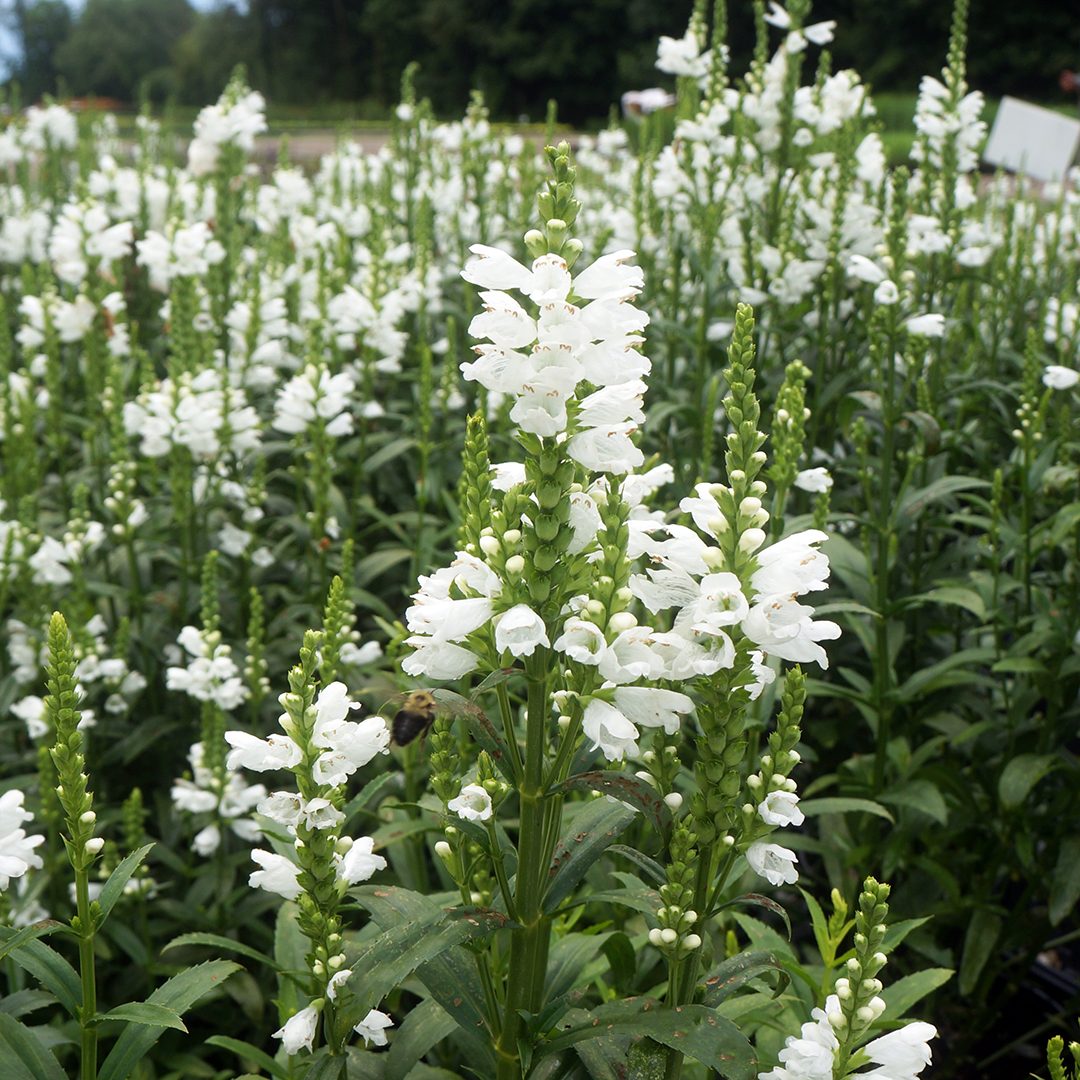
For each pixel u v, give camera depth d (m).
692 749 0.78
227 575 1.10
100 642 0.94
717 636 0.42
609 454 0.42
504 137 1.79
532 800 0.45
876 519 0.95
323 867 0.48
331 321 1.25
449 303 1.59
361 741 0.47
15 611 1.05
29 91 13.41
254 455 1.16
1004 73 7.29
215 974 0.49
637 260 1.41
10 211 1.96
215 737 0.81
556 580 0.43
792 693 0.45
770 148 1.33
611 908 0.68
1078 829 0.88
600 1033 0.44
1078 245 1.56
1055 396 1.15
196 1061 0.76
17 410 1.20
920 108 1.16
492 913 0.45
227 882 0.83
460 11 8.89
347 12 11.26
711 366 1.22
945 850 0.94
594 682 0.44
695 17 1.37
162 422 0.99
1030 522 0.92
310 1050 0.50
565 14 8.63
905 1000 0.55
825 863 0.89
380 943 0.45
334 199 1.89
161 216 1.60
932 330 0.92
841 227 1.12
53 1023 0.72
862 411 1.18
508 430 1.04
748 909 0.84
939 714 0.93
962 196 1.18
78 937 0.46
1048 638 0.84
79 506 0.97
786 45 1.29
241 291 1.41
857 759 0.91
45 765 0.77
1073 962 1.00
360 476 1.14
